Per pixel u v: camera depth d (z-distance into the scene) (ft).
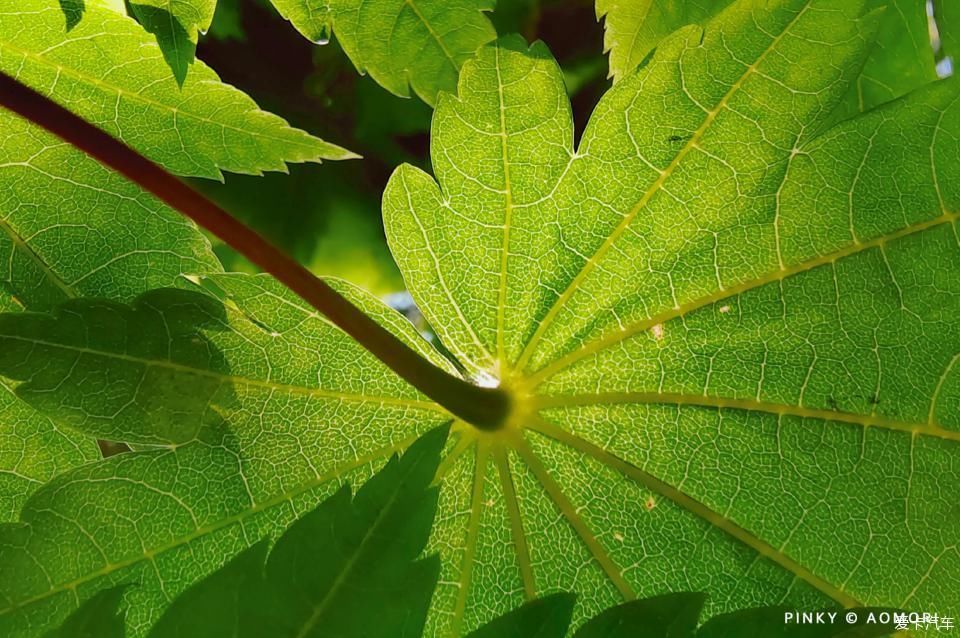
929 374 0.78
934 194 0.77
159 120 0.81
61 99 0.80
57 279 0.80
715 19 0.78
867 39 0.77
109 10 0.79
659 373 0.79
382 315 0.80
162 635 0.74
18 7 0.78
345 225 0.99
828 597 0.78
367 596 0.74
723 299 0.79
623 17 0.84
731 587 0.79
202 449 0.78
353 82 0.95
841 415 0.78
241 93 0.81
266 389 0.79
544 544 0.79
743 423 0.79
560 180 0.79
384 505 0.74
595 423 0.80
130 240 0.81
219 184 0.97
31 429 0.80
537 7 0.95
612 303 0.79
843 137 0.78
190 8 0.80
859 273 0.78
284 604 0.74
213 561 0.78
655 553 0.79
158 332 0.78
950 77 0.77
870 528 0.78
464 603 0.79
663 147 0.78
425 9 0.81
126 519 0.78
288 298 0.79
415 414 0.79
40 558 0.77
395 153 0.97
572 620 0.79
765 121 0.78
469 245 0.79
